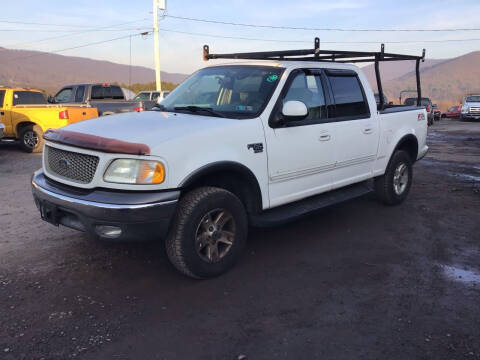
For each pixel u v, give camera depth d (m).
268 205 4.16
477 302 3.42
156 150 3.25
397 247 4.61
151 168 3.23
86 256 4.21
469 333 2.98
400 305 3.36
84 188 3.40
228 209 3.73
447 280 3.81
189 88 4.80
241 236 3.90
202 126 3.63
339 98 4.94
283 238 4.85
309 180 4.58
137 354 2.70
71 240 4.64
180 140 3.39
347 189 5.31
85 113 12.05
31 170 8.91
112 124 3.78
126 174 3.25
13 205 6.02
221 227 3.75
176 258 3.52
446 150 13.38
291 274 3.90
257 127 3.94
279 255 4.35
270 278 3.81
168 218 3.30
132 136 3.38
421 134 6.52
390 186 5.98
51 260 4.11
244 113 4.09
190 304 3.34
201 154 3.50
